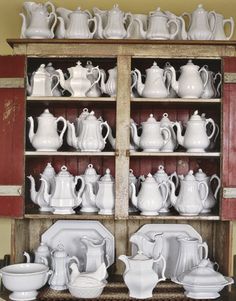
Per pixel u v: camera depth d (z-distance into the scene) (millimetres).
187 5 2076
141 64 1937
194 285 1686
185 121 2043
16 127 1763
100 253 1846
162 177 1897
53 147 1798
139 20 1838
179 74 1976
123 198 1761
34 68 1979
